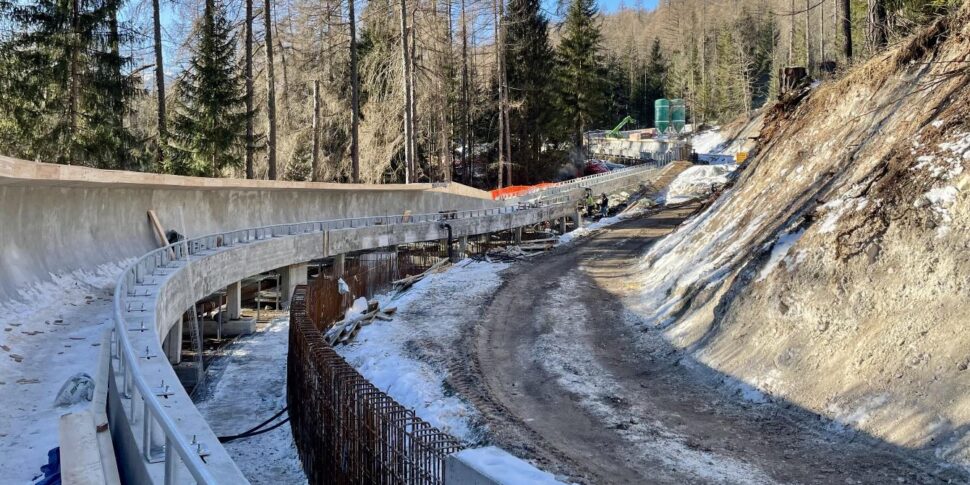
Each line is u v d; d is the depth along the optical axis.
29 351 10.16
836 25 61.31
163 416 4.17
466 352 16.78
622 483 9.16
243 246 20.81
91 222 17.30
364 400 9.34
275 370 18.50
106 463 5.73
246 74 32.59
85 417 6.86
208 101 32.72
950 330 10.42
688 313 17.69
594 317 20.22
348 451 9.93
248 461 13.10
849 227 13.66
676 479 9.27
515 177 59.88
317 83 40.16
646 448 10.48
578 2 61.94
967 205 11.89
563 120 60.81
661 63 115.75
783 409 11.62
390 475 8.52
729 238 20.66
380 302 24.41
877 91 18.56
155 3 30.23
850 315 12.36
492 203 46.41
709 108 99.19
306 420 12.66
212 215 24.17
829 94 21.23
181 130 32.88
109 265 17.05
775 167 21.83
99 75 27.45
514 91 58.69
